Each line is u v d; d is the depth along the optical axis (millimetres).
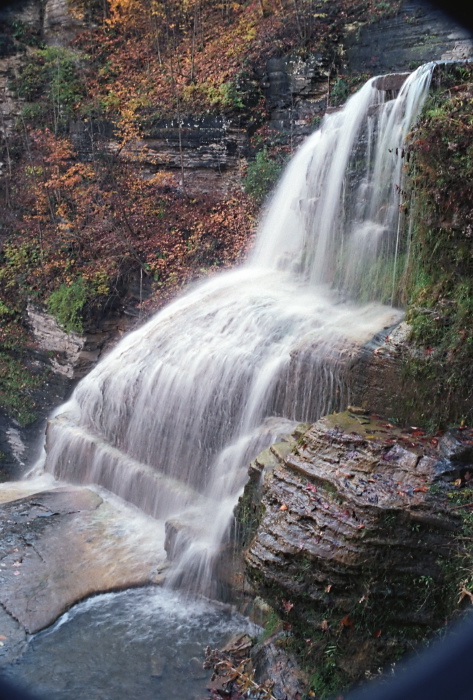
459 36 11398
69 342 13516
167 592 6820
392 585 4746
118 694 5461
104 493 8961
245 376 7648
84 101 16984
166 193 14195
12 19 19109
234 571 6398
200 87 14422
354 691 4730
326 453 5430
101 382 9648
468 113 6109
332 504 5031
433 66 7555
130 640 6125
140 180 14508
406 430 5793
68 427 10000
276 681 5051
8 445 14359
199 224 13055
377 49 12469
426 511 4758
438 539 4730
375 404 6340
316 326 7715
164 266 12883
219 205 13156
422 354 6074
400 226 7812
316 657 4980
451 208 6203
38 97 18438
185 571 6762
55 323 13812
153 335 9602
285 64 13195
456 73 7406
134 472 8539
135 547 7555
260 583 5164
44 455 11125
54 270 14531
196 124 13969
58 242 14891
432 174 6348
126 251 13508
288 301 8875
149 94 15789
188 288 12109
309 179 9844
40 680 5617
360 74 12711
